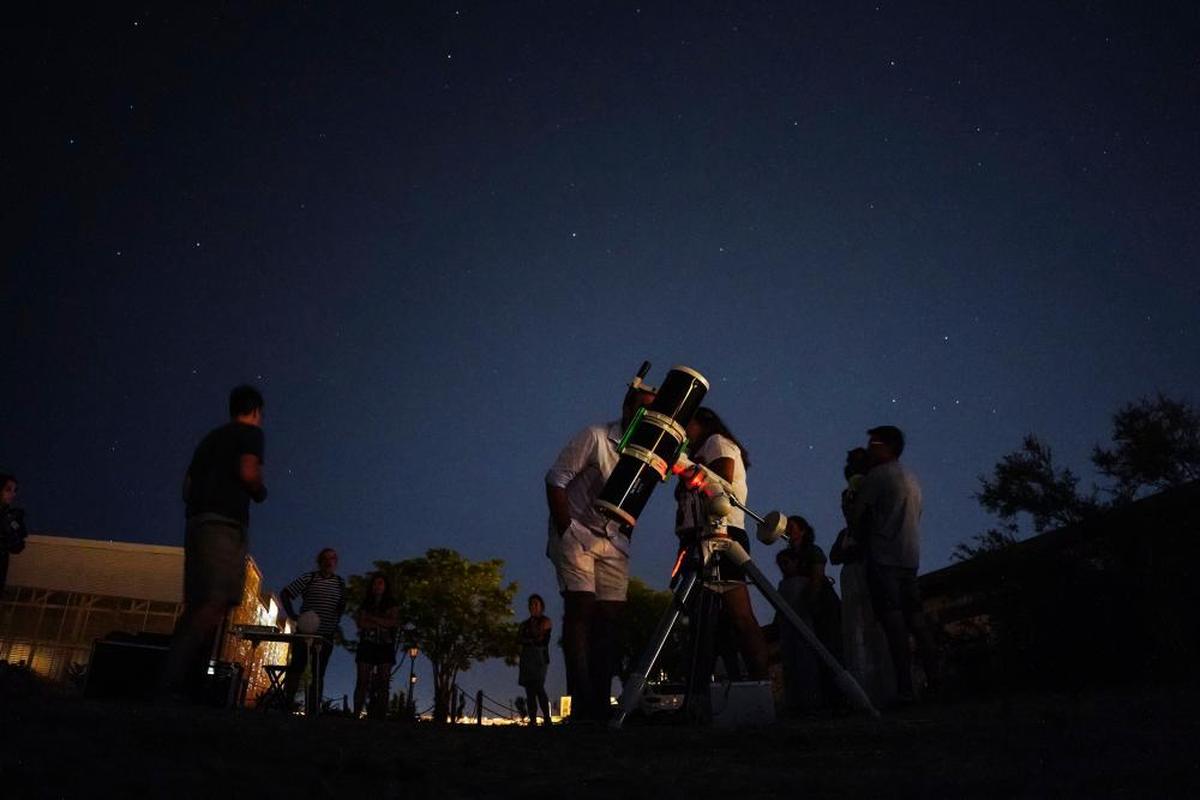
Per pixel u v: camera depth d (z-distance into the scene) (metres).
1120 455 8.23
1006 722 3.04
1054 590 6.66
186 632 4.33
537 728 3.64
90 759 1.68
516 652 33.56
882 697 6.57
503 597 33.97
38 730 1.95
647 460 4.07
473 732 3.20
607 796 1.81
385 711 9.35
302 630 7.93
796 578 7.12
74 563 31.92
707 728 3.44
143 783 1.51
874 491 6.06
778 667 14.61
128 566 32.12
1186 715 2.86
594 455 4.91
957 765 2.18
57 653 30.91
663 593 30.64
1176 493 6.58
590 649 4.88
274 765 1.85
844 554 6.82
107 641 5.88
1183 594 6.23
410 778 1.90
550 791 1.83
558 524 4.84
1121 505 6.98
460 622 32.97
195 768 1.70
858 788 1.92
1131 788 1.75
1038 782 1.86
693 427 4.98
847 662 6.93
